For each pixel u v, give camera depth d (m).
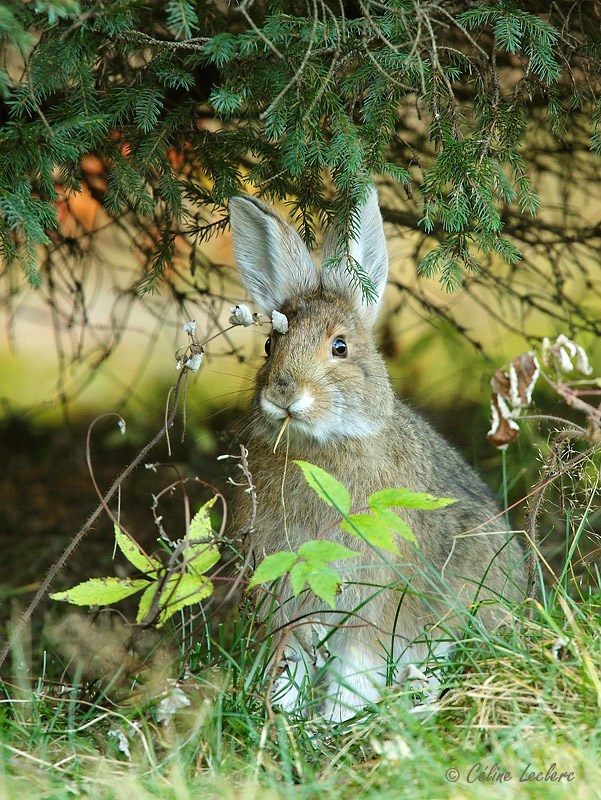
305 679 7.79
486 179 8.09
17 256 8.16
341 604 8.55
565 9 9.33
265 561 6.91
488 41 9.44
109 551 12.48
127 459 15.35
